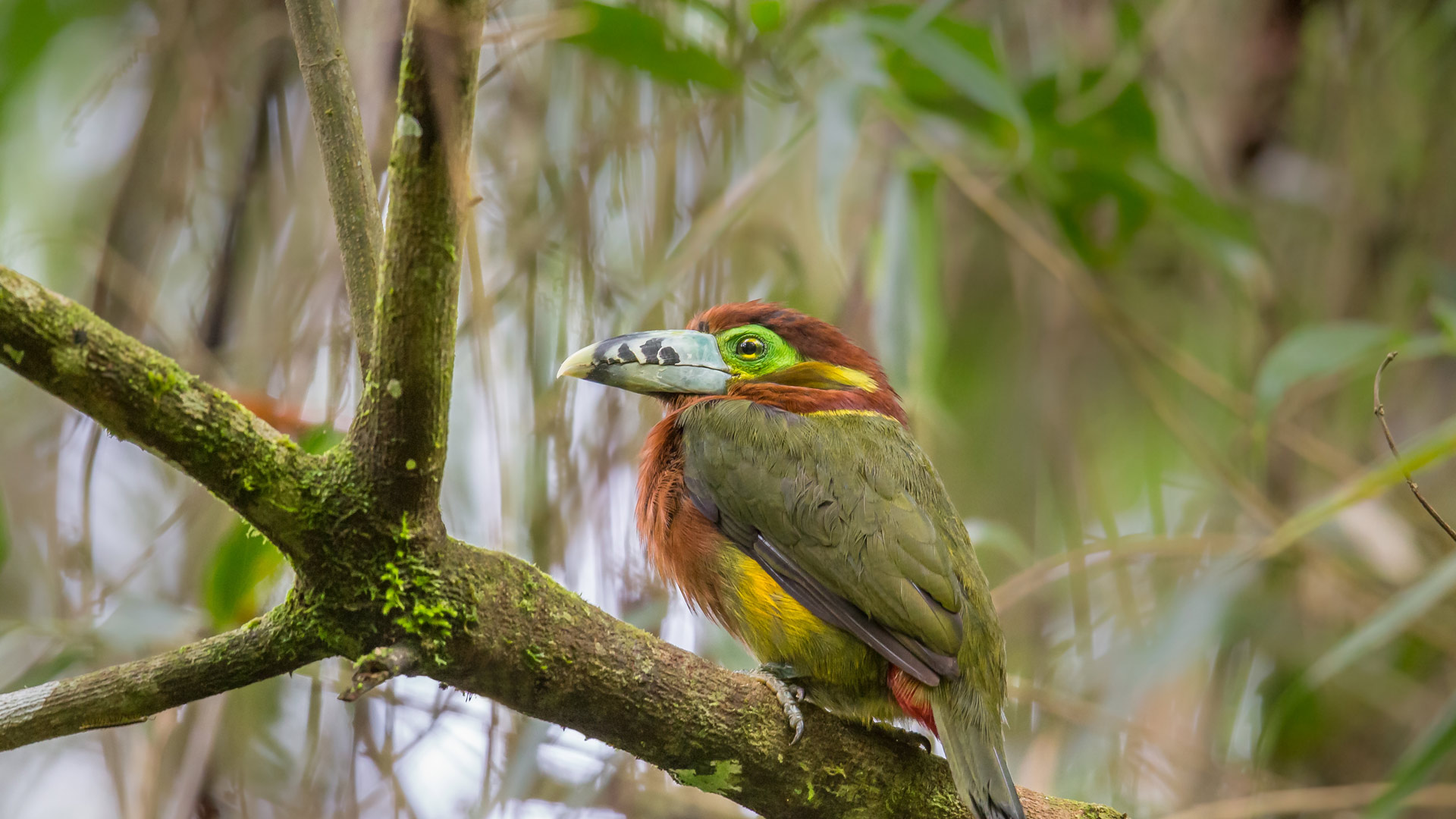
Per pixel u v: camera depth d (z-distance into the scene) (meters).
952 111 10.23
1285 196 11.41
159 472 9.55
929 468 8.08
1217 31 11.41
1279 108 11.24
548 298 8.76
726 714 6.25
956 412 11.44
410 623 5.35
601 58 8.99
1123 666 9.55
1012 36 11.15
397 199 4.79
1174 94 10.99
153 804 7.75
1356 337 8.98
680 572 7.84
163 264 8.71
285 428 7.63
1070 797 9.99
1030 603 10.92
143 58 9.48
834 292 9.87
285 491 5.13
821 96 8.88
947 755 6.81
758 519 7.56
